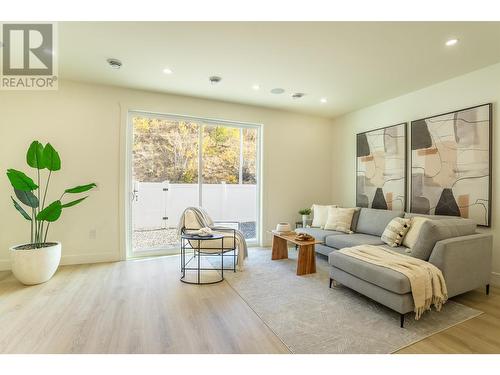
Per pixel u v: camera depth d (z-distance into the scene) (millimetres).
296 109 4691
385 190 4109
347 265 2521
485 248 2547
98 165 3586
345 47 2551
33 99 3311
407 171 3789
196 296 2576
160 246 4094
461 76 3170
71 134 3459
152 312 2234
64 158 3428
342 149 5035
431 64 2889
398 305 2043
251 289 2764
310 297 2578
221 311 2273
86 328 1971
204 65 2963
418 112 3664
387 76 3219
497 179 2838
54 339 1829
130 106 3729
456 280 2309
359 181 4609
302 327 2027
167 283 2906
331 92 3805
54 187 3393
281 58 2783
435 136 3408
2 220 3211
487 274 2578
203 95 3988
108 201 3639
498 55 2676
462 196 3115
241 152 4633
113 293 2617
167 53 2695
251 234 4734
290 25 2195
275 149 4723
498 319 2152
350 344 1811
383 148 4152
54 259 2957
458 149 3160
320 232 3973
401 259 2367
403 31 2266
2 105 3207
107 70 3115
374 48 2562
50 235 3387
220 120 4352
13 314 2172
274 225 4746
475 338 1888
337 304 2428
